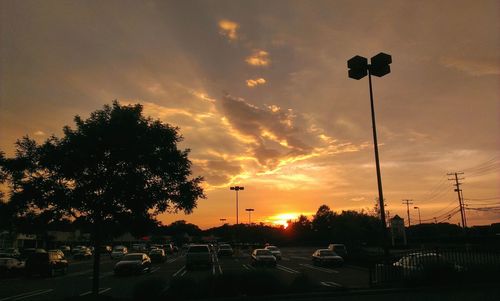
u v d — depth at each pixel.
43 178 14.26
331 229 91.44
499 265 17.98
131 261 28.53
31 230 14.95
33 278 28.17
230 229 138.12
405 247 64.25
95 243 14.87
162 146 15.14
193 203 15.50
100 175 14.23
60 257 31.38
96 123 14.55
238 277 15.34
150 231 15.81
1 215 14.12
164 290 15.19
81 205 14.20
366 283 20.61
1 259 29.25
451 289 15.84
